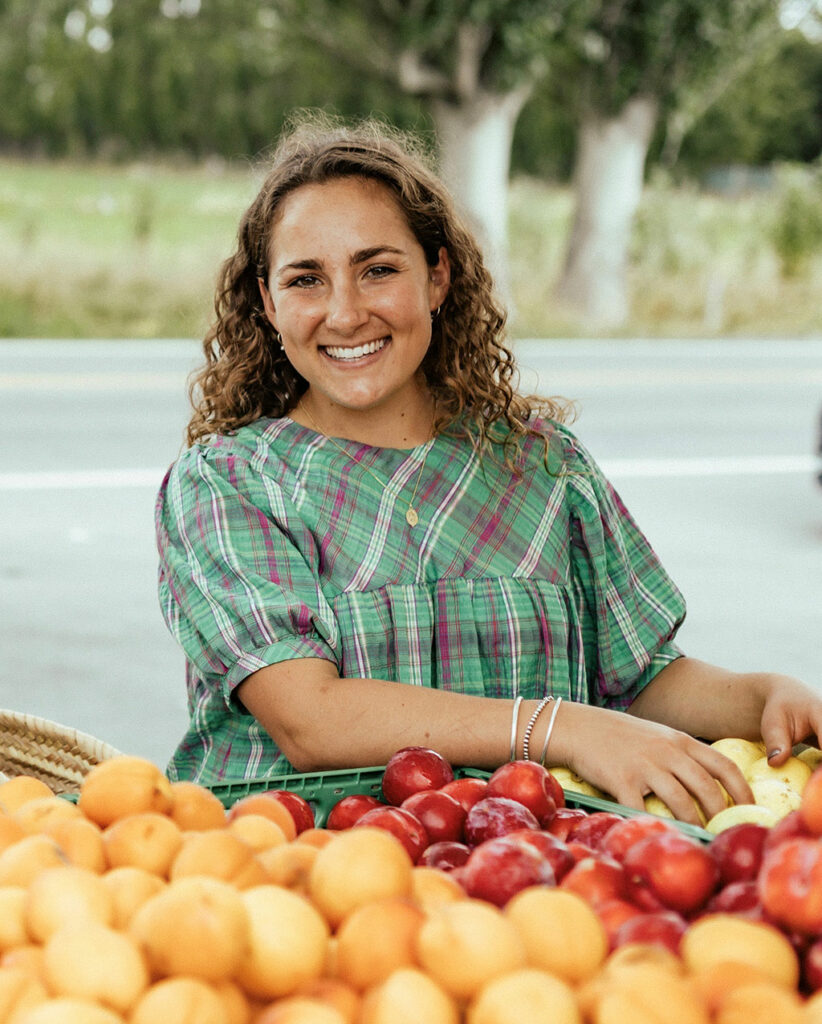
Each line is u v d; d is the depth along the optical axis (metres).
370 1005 0.99
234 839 1.22
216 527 2.11
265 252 2.18
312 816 1.62
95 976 0.99
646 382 13.83
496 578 2.19
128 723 4.53
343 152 2.15
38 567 6.45
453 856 1.44
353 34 18.19
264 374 2.35
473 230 2.33
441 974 1.01
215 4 25.92
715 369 15.27
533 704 1.88
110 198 24.16
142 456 9.16
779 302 21.64
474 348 2.30
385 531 2.16
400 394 2.24
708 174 30.02
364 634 2.10
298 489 2.17
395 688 1.92
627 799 1.77
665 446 10.11
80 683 4.90
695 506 8.11
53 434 9.90
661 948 1.09
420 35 16.86
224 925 1.01
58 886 1.10
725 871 1.27
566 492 2.32
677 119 20.62
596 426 10.92
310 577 2.10
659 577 2.39
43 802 1.42
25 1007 1.00
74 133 27.98
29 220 21.62
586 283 20.62
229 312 2.34
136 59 27.31
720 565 6.79
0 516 7.42
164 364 14.59
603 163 20.12
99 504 7.77
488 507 2.23
